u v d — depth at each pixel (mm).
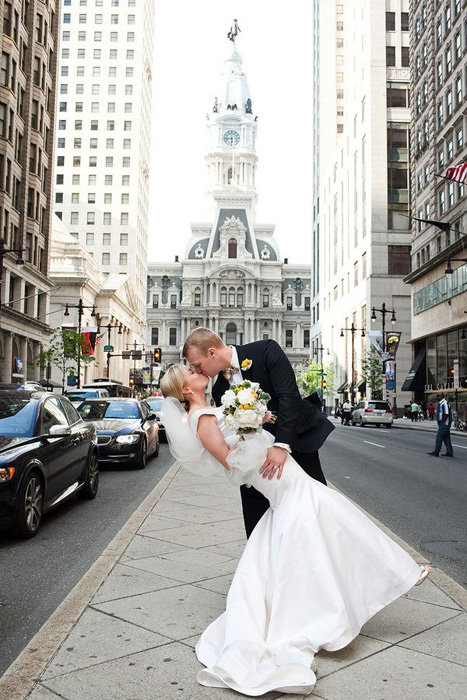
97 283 72938
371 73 65000
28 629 4289
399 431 35594
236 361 4289
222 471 4156
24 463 6969
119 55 98062
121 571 5363
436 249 46094
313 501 3803
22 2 43875
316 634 3475
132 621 4141
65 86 97562
